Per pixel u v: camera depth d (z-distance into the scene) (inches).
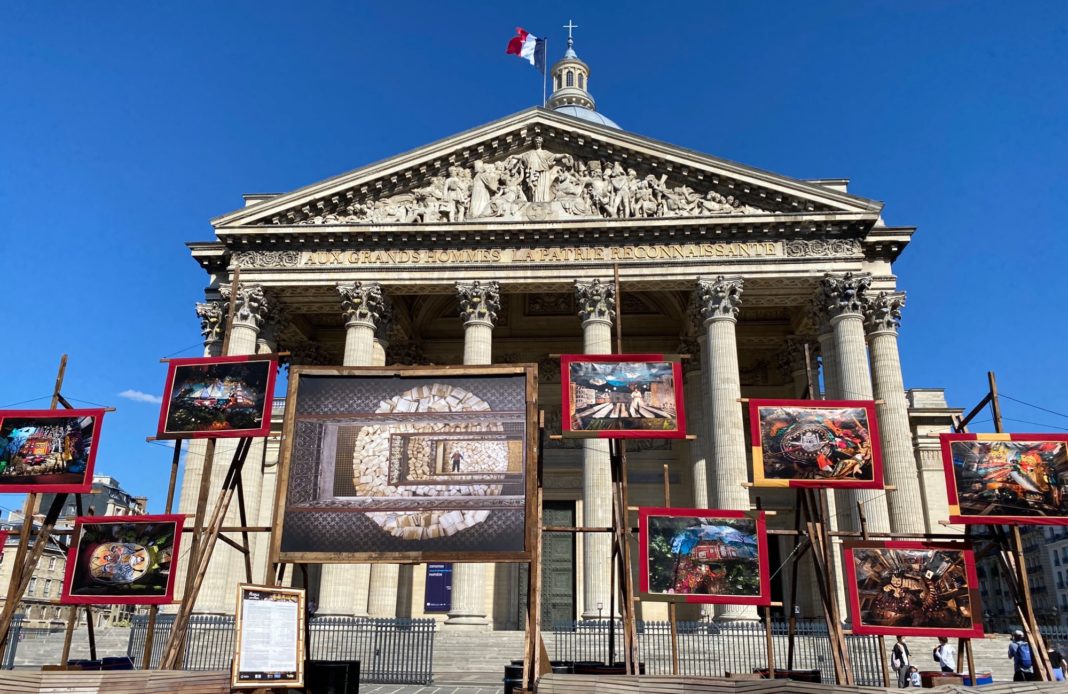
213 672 716.7
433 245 1989.4
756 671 932.6
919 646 1494.8
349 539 837.8
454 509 839.7
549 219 1966.0
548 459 2346.2
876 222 1953.7
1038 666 778.8
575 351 2470.5
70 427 922.7
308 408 885.8
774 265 1920.5
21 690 630.5
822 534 836.6
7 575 3157.0
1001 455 847.1
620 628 1592.0
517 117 2047.2
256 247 2018.9
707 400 1872.5
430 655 1374.3
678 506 2284.7
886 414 1870.1
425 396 884.0
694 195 1999.3
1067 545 5246.1
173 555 880.9
